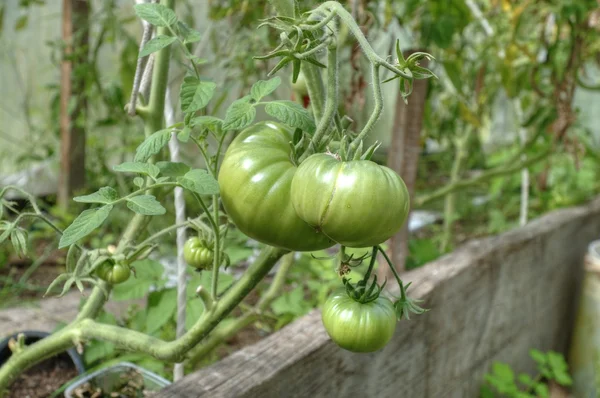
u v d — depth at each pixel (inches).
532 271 56.6
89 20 68.9
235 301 25.7
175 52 45.2
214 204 24.9
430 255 58.1
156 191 30.7
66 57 67.1
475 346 48.1
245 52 55.3
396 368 37.8
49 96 91.0
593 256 62.7
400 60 20.8
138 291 37.3
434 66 54.6
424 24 48.5
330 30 21.8
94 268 26.4
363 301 24.0
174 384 28.5
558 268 62.8
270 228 22.3
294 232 22.2
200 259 26.6
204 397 27.8
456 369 45.7
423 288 40.1
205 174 22.4
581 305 63.6
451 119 72.4
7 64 88.0
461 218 89.6
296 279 50.0
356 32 21.2
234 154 22.7
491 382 49.3
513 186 90.4
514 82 64.4
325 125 22.3
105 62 83.9
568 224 63.7
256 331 49.9
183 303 33.2
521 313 55.7
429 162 117.1
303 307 43.8
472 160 86.4
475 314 47.3
